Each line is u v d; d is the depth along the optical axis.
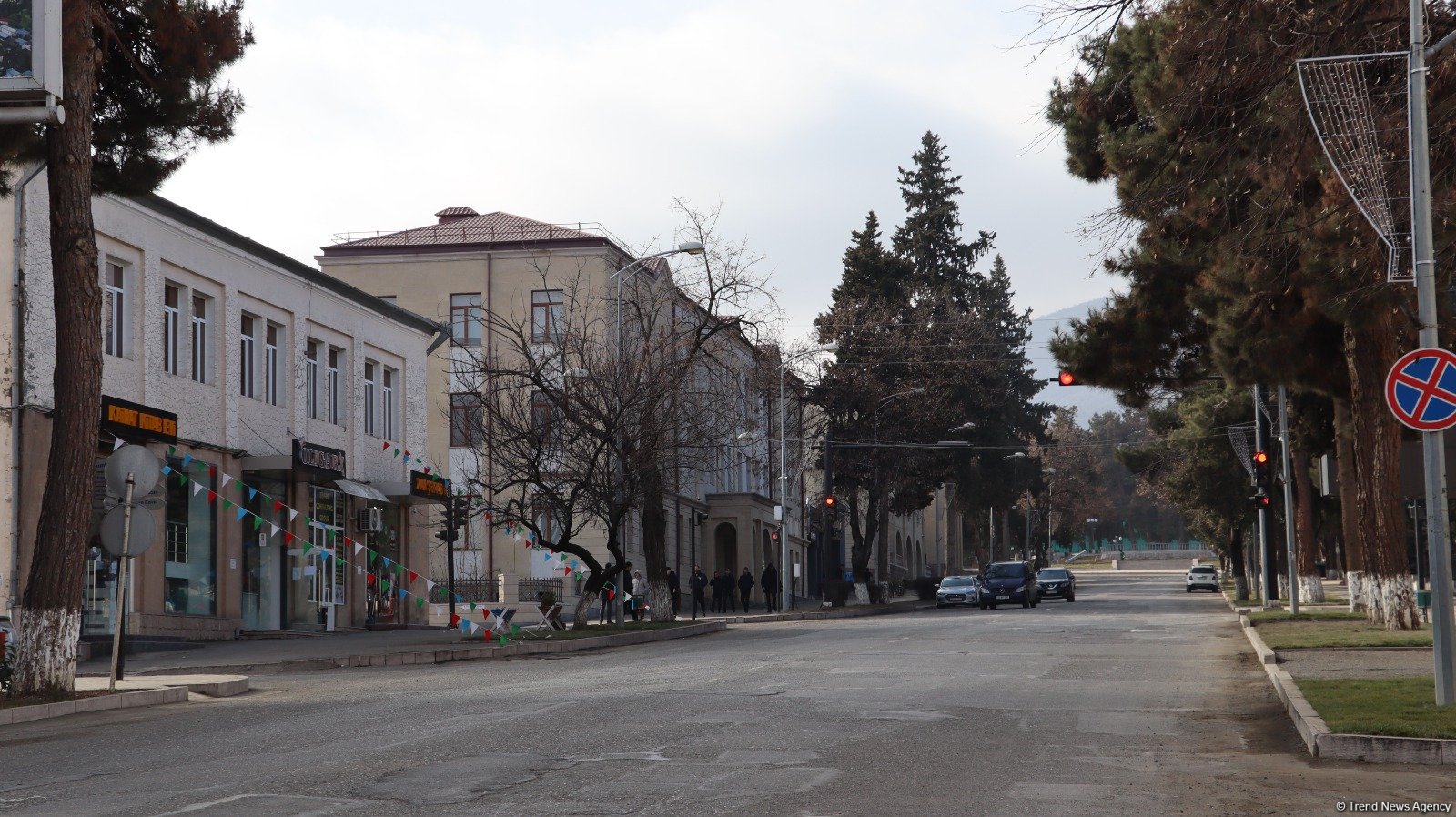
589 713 14.59
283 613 36.03
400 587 42.94
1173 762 11.26
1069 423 150.50
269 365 36.50
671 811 8.76
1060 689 17.73
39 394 26.61
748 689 17.66
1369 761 11.37
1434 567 13.94
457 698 16.92
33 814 8.80
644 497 40.97
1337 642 23.72
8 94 17.27
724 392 43.28
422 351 45.12
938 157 80.94
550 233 57.00
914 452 66.50
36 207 26.80
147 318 30.78
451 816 8.55
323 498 38.06
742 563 69.06
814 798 9.25
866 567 67.44
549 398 37.91
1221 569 114.75
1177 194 20.59
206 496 32.81
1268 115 18.72
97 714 16.83
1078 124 28.38
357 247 57.16
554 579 53.97
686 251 40.28
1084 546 188.88
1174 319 29.33
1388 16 17.56
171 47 20.38
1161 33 19.62
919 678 19.38
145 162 21.52
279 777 10.18
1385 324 21.36
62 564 18.14
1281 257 21.86
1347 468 36.09
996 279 93.06
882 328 66.88
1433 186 18.05
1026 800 9.32
